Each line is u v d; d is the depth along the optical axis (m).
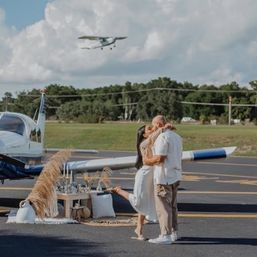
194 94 116.06
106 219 8.96
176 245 7.07
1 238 7.33
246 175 18.72
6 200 11.38
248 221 9.08
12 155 10.24
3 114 11.16
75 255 6.43
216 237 7.64
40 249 6.71
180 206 10.74
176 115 105.69
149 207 7.25
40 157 12.14
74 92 126.56
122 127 50.34
